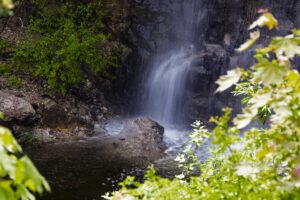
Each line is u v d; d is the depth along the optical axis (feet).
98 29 46.88
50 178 25.38
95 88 43.37
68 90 40.37
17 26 43.32
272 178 7.02
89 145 33.14
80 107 39.40
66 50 37.99
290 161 6.48
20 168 3.97
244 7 54.44
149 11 54.75
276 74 6.04
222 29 54.90
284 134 6.66
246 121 6.48
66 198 22.76
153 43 53.06
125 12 49.83
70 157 29.81
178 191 8.34
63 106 37.52
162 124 47.96
